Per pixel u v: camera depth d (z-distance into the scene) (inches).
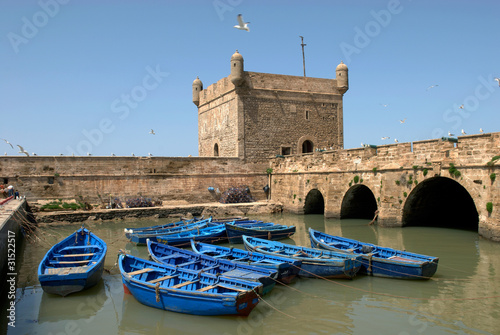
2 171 1587.1
